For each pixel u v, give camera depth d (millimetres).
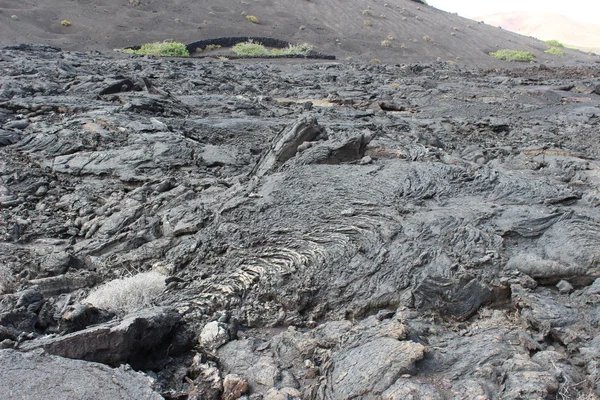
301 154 8547
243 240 6852
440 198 6895
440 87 27156
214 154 11508
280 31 52562
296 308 5961
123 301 6457
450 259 5840
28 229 9125
